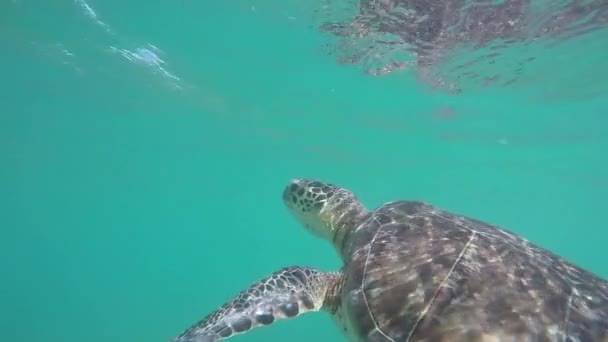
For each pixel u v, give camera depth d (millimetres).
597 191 44094
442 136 24359
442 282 3439
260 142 31891
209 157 38781
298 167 40375
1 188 58188
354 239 4875
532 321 3041
